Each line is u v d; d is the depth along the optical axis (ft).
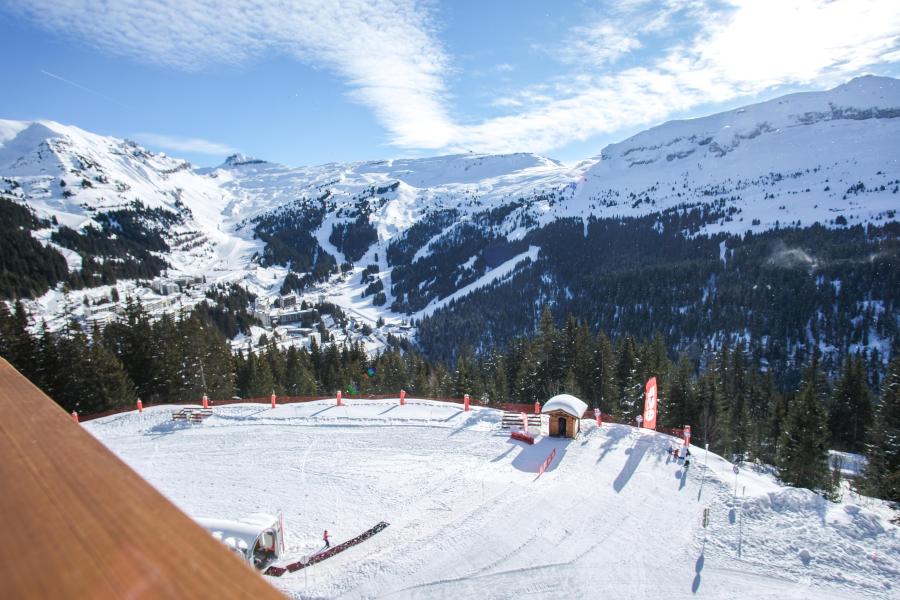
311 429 107.04
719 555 63.87
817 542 64.59
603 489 79.87
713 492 78.69
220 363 176.35
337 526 72.38
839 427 172.04
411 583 58.75
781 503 73.05
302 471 88.94
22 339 136.36
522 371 185.16
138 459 94.58
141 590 2.79
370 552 65.62
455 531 68.28
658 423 153.79
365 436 103.14
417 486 82.79
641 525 70.23
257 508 77.46
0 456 4.47
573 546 65.51
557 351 185.06
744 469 90.58
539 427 105.70
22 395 6.31
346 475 87.20
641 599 56.75
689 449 94.12
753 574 60.39
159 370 157.99
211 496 81.15
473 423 108.78
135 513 3.83
